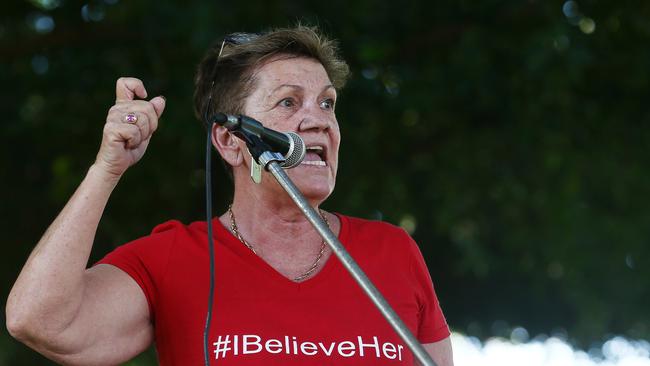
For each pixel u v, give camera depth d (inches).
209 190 232.2
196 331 244.8
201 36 519.5
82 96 596.7
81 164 592.7
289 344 242.1
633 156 673.0
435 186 652.7
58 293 225.0
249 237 263.4
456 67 612.4
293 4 566.3
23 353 668.1
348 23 582.2
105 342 239.3
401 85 617.9
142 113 229.1
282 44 269.0
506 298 795.4
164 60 570.6
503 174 650.2
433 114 641.6
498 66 615.5
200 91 282.2
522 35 605.0
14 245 644.7
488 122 649.6
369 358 244.2
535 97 616.4
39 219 645.3
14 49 597.3
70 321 230.1
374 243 266.5
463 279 772.0
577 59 576.7
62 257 225.5
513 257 714.8
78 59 591.8
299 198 216.1
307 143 259.1
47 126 603.5
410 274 266.4
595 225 689.6
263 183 258.5
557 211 658.2
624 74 642.8
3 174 637.3
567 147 642.2
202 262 253.4
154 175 597.9
